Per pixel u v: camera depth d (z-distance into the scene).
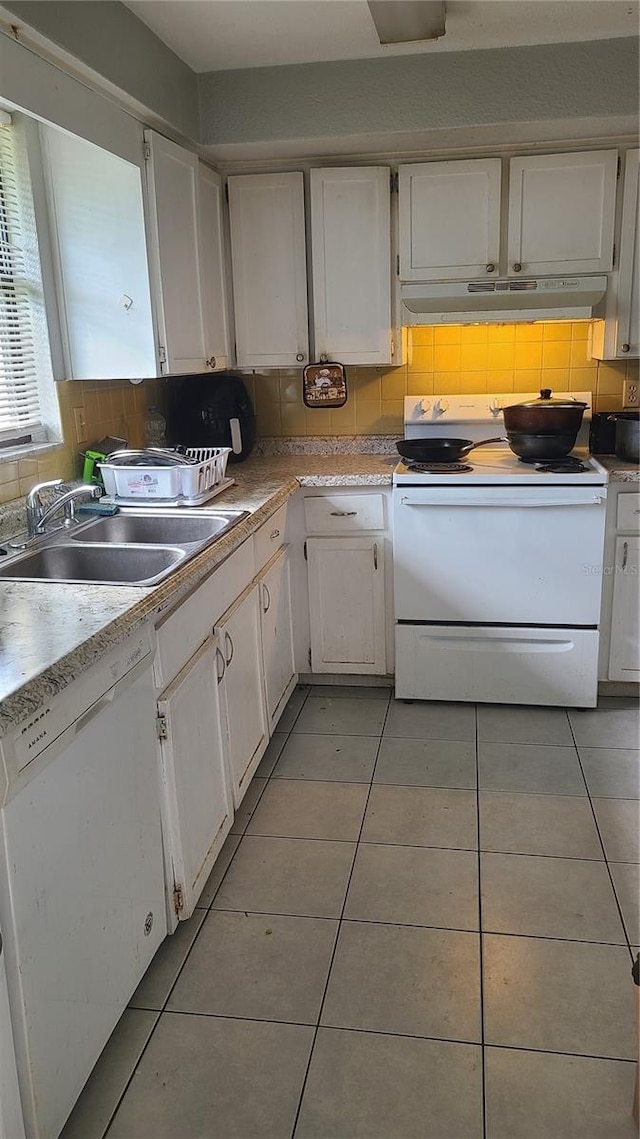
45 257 2.41
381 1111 1.47
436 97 2.70
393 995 1.74
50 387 2.44
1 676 1.23
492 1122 1.45
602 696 3.16
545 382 3.36
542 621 2.97
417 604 3.03
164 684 1.74
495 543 2.92
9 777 1.15
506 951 1.85
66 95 2.01
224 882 2.12
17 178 2.31
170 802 1.78
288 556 3.03
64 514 2.34
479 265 3.02
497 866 2.15
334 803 2.47
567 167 2.90
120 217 2.41
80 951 1.40
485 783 2.55
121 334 2.48
